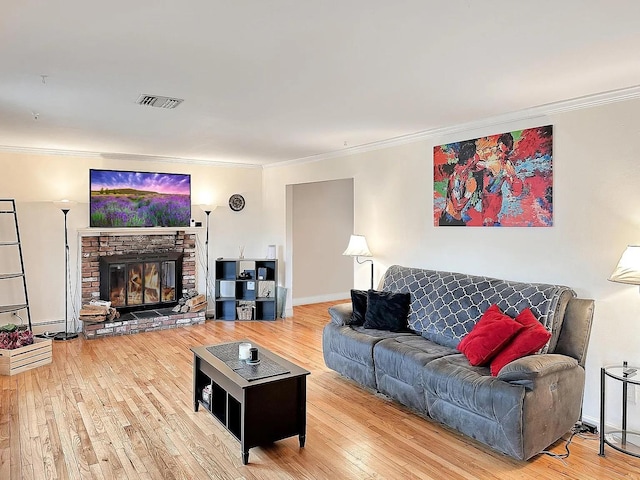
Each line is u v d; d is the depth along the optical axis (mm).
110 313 5977
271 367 3189
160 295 6703
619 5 1960
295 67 2773
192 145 5590
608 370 3105
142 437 3174
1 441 3094
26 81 3008
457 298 4023
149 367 4648
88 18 2082
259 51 2500
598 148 3391
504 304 3666
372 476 2729
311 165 6605
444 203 4598
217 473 2744
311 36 2301
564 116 3596
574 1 1925
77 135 4918
